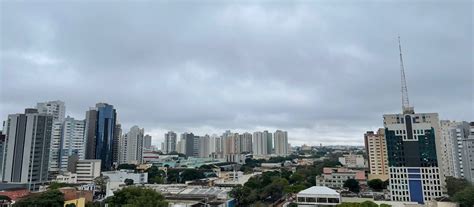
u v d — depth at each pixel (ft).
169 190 602.03
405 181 600.39
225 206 501.15
